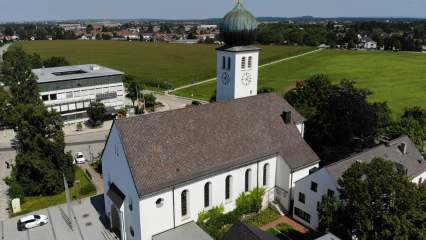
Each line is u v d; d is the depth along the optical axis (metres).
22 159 60.53
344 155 65.50
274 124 57.31
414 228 35.81
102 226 52.28
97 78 109.62
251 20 60.16
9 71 114.88
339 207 40.50
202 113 50.88
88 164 75.12
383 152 55.91
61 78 104.69
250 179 52.91
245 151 51.75
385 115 77.25
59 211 56.47
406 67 191.12
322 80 82.69
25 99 94.31
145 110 120.81
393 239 35.72
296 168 54.22
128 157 42.62
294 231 51.00
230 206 51.66
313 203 50.56
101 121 107.50
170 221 45.22
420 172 57.28
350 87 73.69
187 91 150.50
